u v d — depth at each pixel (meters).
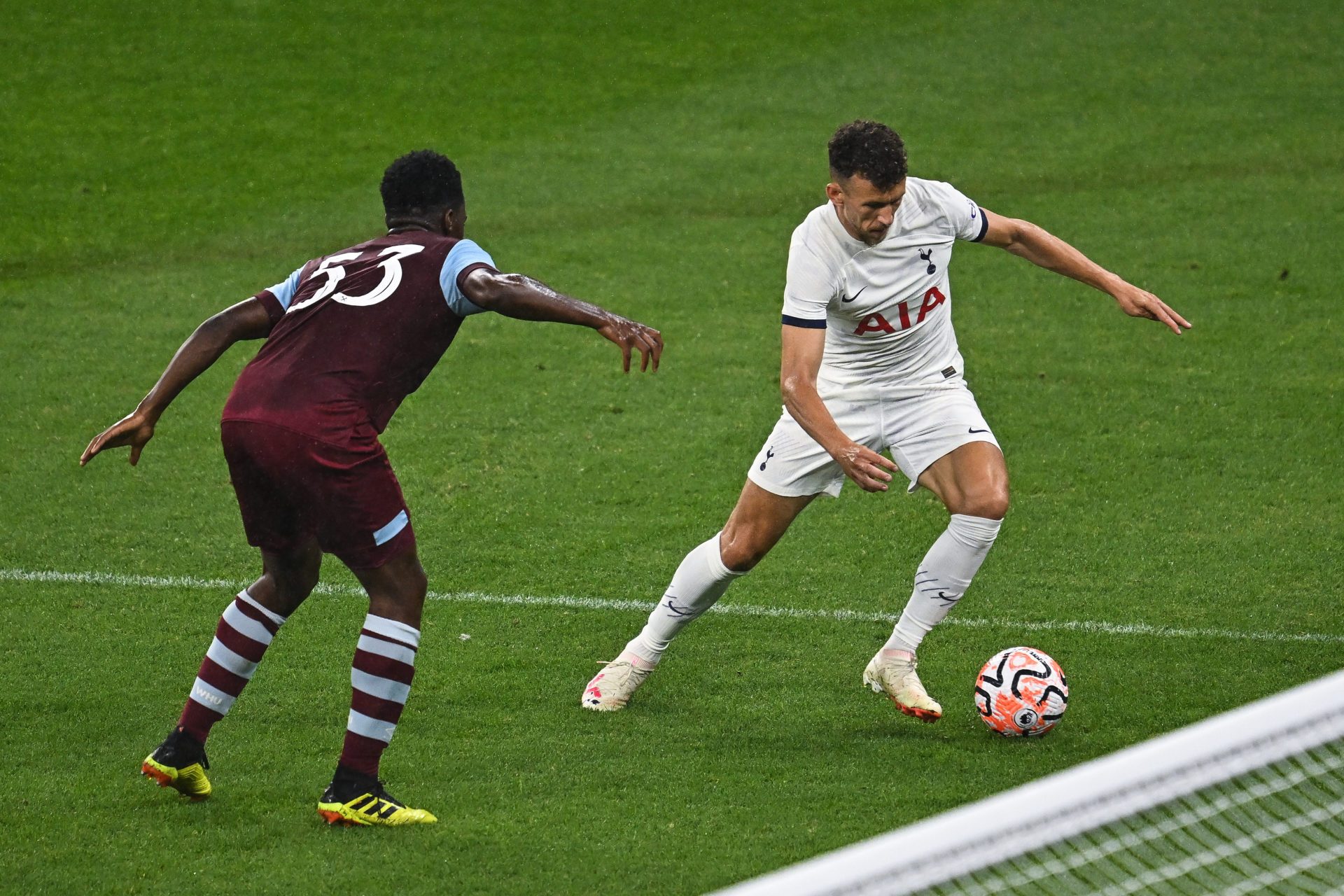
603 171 39.88
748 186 38.66
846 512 21.83
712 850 12.62
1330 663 16.91
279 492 12.66
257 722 15.41
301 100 44.94
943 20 51.81
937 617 15.49
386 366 12.75
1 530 20.98
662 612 15.59
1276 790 11.59
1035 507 21.94
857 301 14.80
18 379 27.17
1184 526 21.19
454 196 13.73
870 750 14.78
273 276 33.19
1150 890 10.36
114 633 17.78
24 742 14.88
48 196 37.94
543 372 27.72
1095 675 16.67
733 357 28.41
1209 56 48.00
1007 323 29.84
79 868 12.28
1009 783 13.96
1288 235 34.22
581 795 13.70
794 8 52.91
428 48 49.06
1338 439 24.28
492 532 21.14
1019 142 41.50
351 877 12.16
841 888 7.14
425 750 14.72
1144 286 31.56
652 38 50.31
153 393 13.33
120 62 47.25
